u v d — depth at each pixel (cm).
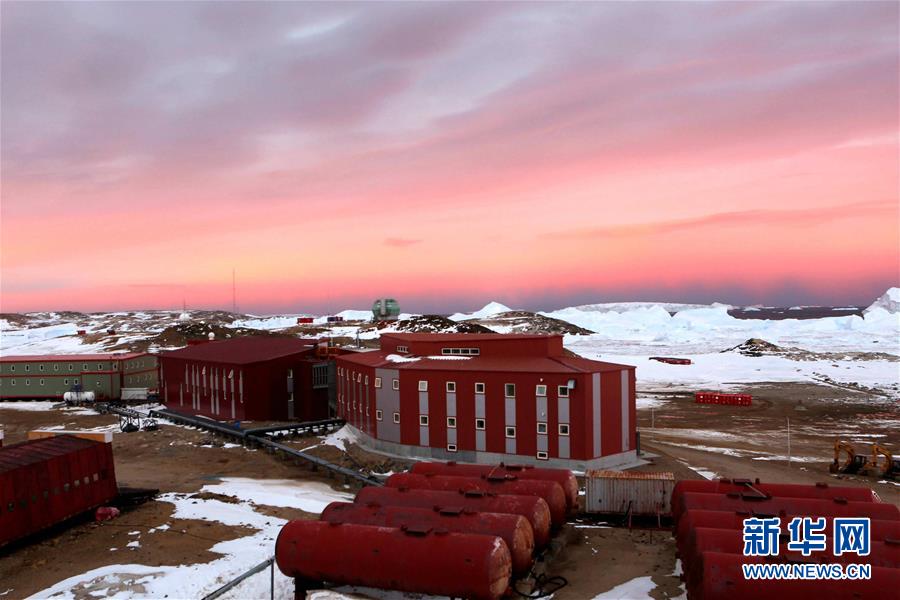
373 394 5456
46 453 3444
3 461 3275
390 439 5256
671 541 3225
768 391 10125
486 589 2267
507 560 2355
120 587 2589
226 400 7500
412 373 5078
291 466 5206
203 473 4944
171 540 3200
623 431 4759
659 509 3462
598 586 2673
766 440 6431
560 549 3053
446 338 5644
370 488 3044
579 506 3788
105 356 9431
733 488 3023
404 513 2683
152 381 9744
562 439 4528
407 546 2378
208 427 6612
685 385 10994
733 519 2620
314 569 2456
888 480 4769
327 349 7788
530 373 4628
